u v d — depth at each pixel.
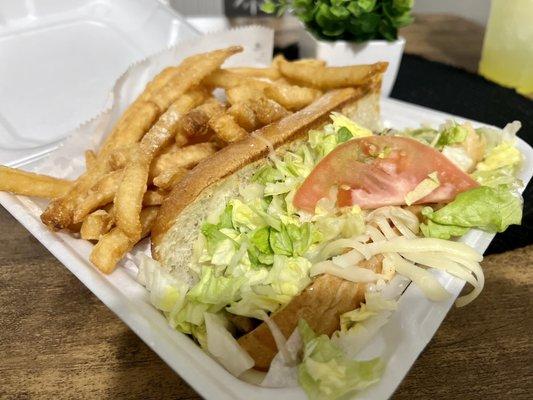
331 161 0.18
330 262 0.15
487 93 0.30
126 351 0.16
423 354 0.16
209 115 0.20
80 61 0.27
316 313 0.14
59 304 0.17
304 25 0.29
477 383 0.15
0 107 0.24
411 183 0.18
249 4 0.45
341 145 0.19
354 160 0.18
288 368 0.13
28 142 0.22
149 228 0.18
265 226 0.17
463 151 0.20
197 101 0.21
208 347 0.14
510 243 0.19
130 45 0.29
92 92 0.25
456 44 0.37
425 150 0.19
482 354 0.16
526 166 0.20
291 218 0.17
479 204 0.17
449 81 0.31
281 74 0.25
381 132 0.23
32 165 0.21
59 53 0.27
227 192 0.18
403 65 0.33
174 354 0.13
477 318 0.17
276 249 0.16
